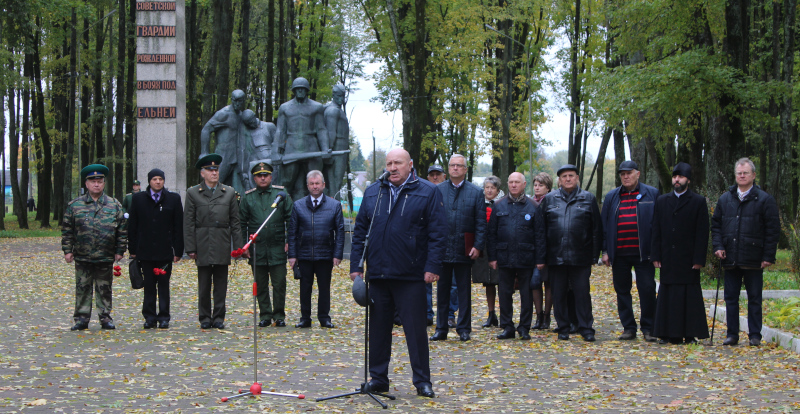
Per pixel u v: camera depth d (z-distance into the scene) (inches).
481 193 365.4
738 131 771.4
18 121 1724.9
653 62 810.8
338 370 290.7
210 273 403.2
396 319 413.7
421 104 1048.8
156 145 827.4
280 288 409.1
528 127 1289.4
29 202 2741.1
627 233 371.9
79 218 387.2
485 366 299.4
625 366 298.8
